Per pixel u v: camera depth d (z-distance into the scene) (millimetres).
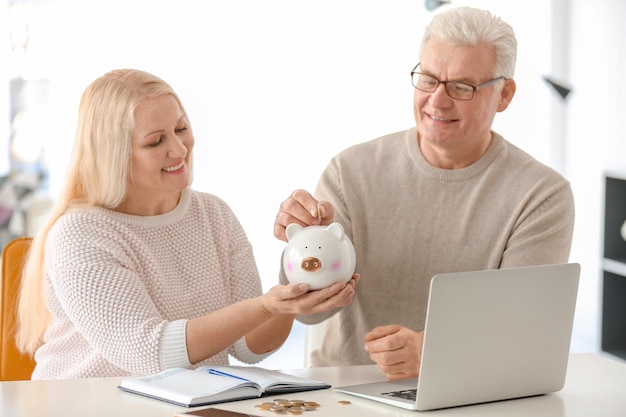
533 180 2250
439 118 2148
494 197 2266
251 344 2100
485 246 2260
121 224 2012
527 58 5168
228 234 2219
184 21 4672
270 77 4840
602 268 4254
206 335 1783
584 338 4945
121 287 1865
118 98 1948
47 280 2035
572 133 5090
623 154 4492
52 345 2047
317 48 4879
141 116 1948
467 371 1590
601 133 4738
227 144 4840
